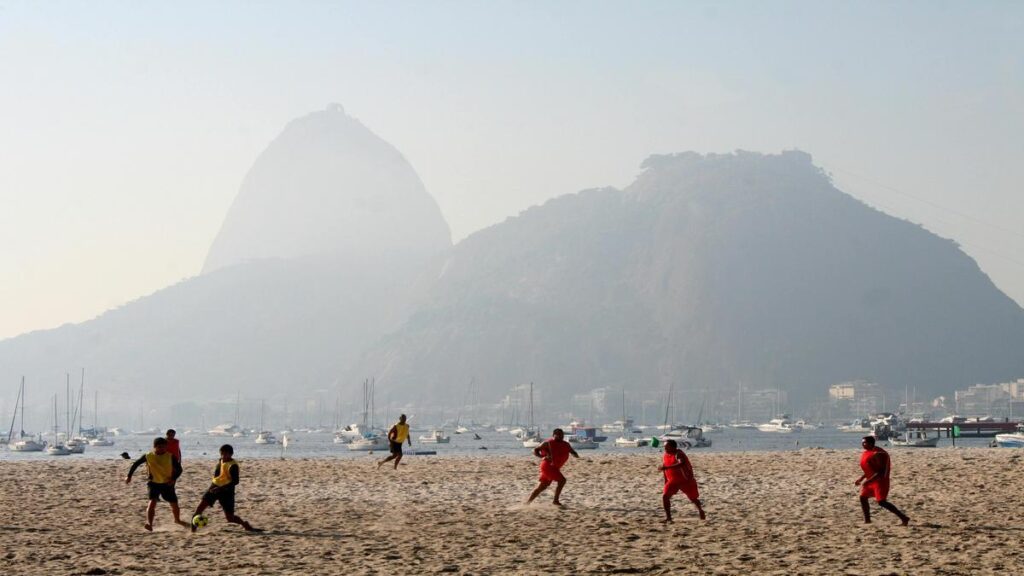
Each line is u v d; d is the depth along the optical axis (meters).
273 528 27.81
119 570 21.12
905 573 20.27
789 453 61.94
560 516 30.20
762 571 20.69
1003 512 29.97
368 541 25.28
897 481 38.56
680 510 31.50
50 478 43.53
